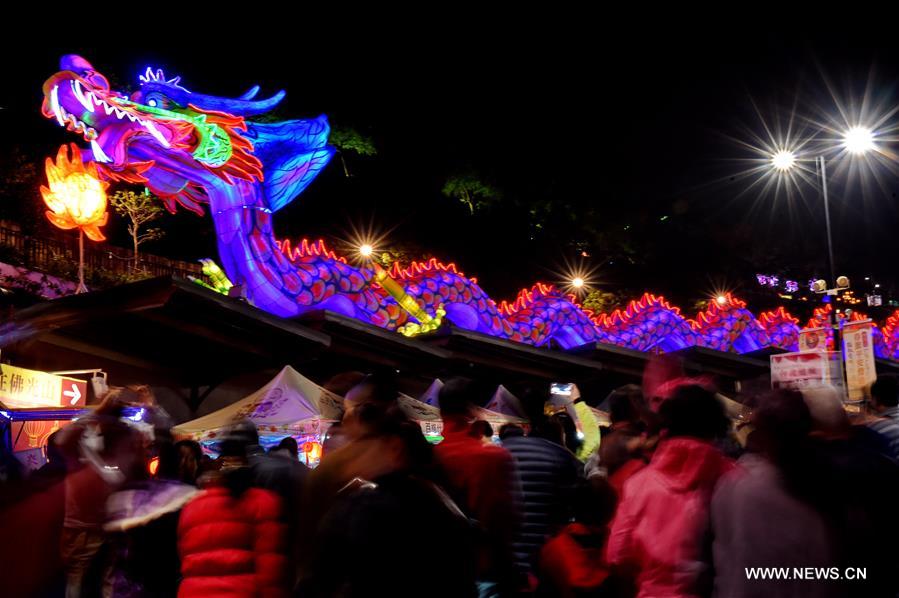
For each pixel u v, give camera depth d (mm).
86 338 13094
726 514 3643
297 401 11695
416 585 3129
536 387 5695
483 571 4266
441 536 3260
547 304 20359
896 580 3463
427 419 13031
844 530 3447
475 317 18328
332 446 4922
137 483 6266
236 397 15523
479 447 4508
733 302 24672
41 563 5844
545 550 4594
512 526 4391
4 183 17828
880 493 3506
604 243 31594
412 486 3320
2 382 10016
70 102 12695
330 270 15734
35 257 17188
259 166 14812
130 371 14133
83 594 6012
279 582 4621
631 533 4000
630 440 5207
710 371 23672
